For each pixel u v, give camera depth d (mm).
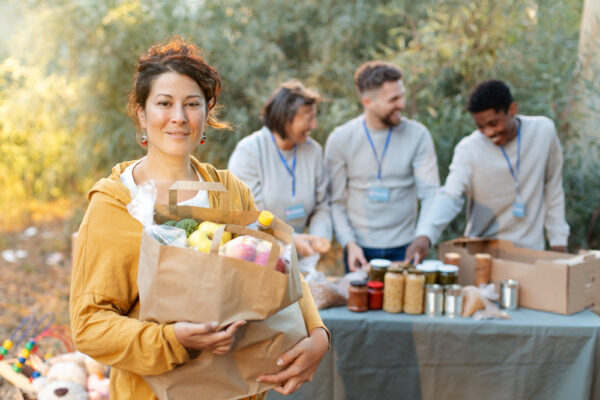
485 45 4145
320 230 2889
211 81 1351
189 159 1433
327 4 5145
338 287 2426
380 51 5289
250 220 1293
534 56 3975
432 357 2205
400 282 2289
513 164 2760
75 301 1218
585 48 3730
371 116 2959
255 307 1158
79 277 1229
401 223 3061
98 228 1230
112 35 4938
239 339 1200
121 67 4945
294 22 5223
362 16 5066
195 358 1204
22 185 6934
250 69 4902
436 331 2193
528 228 2814
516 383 2172
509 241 2672
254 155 2781
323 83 4871
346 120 4406
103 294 1212
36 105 5828
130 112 1406
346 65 4680
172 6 4953
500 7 4145
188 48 1387
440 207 2822
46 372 2377
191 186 1238
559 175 2838
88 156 5391
